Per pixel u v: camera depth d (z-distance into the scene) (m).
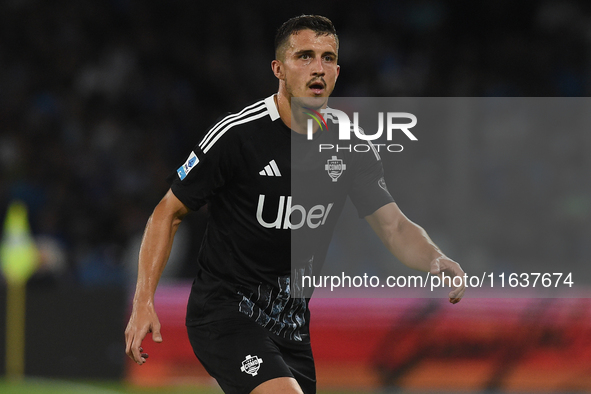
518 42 44.00
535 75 42.59
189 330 10.57
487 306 22.80
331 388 22.83
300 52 9.91
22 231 24.69
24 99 39.41
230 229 10.22
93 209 34.09
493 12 44.72
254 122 10.02
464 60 43.22
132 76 40.94
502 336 22.66
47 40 41.75
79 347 24.19
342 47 42.84
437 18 45.00
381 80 41.84
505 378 22.48
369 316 23.02
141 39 42.66
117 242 33.16
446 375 22.62
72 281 30.23
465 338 22.72
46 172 35.66
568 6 44.66
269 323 10.31
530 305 22.66
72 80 40.47
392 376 22.78
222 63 42.78
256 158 9.95
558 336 22.48
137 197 35.09
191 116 40.62
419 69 42.75
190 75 42.16
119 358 24.06
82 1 43.12
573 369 22.31
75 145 37.12
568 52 43.31
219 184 10.03
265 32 44.84
